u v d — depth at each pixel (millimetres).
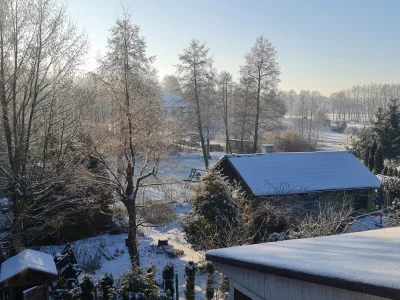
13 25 15188
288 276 4727
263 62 37406
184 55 38250
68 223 18344
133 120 15727
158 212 18625
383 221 17328
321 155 23391
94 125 16734
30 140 15938
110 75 17219
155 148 16406
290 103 142750
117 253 16938
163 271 11383
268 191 18812
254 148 38875
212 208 15914
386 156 43688
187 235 16703
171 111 38344
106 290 9555
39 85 15531
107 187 16750
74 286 12211
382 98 130125
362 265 4344
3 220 18531
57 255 13516
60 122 16781
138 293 8508
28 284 9117
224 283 12047
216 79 41031
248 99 38562
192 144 43062
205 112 41188
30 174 15461
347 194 20938
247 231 15297
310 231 14109
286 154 23062
